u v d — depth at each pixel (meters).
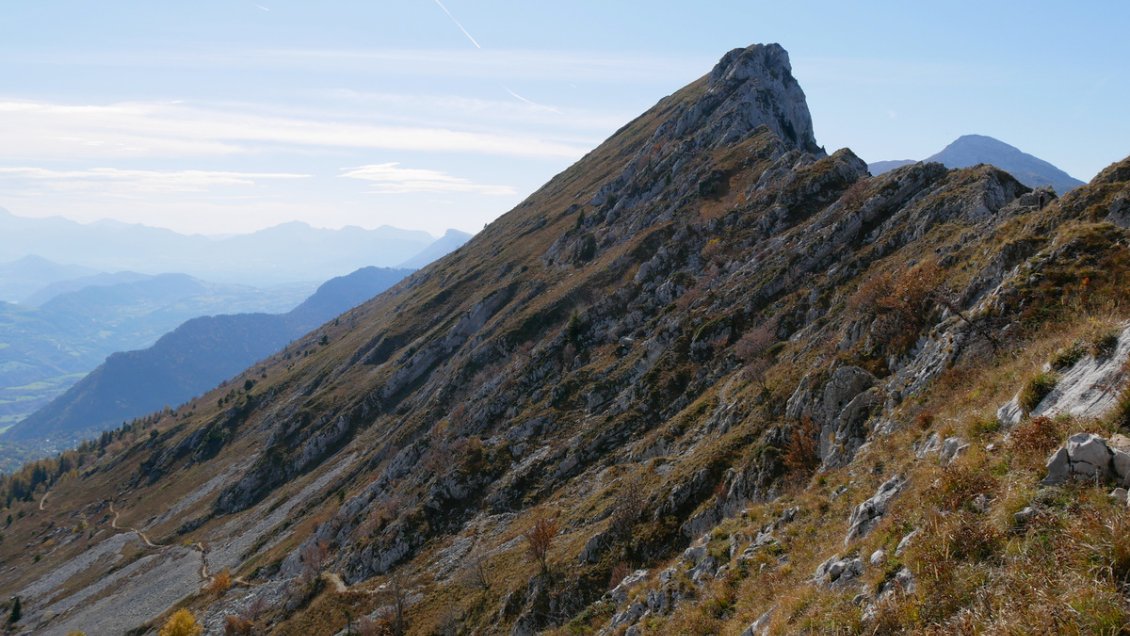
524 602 57.84
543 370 120.06
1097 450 13.35
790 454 47.16
